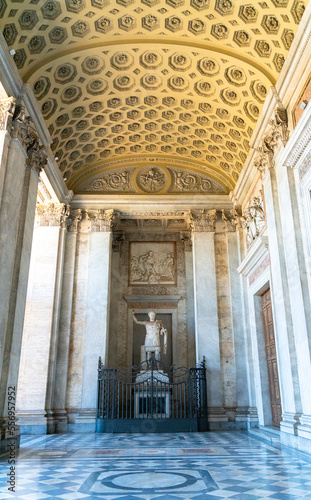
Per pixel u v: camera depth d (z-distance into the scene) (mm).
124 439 11359
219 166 17234
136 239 20047
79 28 11211
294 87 10219
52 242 15750
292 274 10094
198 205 17047
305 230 9547
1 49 9125
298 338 9672
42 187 14930
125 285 19406
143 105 14703
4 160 9805
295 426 9211
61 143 14969
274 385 12406
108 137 16234
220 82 12961
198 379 14352
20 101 10422
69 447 9602
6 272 9633
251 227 14836
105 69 12844
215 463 7285
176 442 10547
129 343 18484
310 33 8922
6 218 9672
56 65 11789
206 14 10906
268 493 5023
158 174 17594
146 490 5207
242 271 14945
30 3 9773
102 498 4797
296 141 9336
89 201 16938
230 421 14344
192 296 19141
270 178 11555
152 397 13633
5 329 9547
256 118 13141
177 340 18500
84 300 15859
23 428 13203
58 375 14719
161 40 11883
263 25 10461
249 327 15070
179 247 19984
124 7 10805
